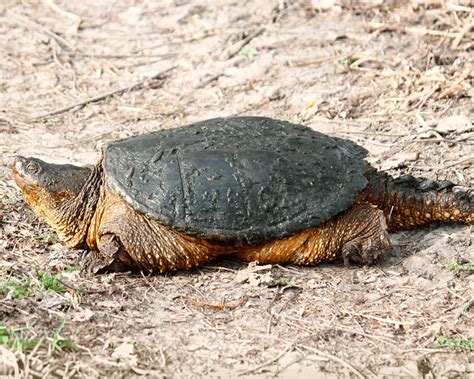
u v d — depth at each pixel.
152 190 10.30
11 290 9.88
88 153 14.61
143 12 19.84
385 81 16.33
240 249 10.59
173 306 10.00
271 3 19.44
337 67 16.95
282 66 17.23
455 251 11.04
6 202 12.31
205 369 8.95
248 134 11.09
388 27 17.92
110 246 10.38
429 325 9.65
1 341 9.10
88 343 9.27
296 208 10.40
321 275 10.67
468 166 13.27
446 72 16.27
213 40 18.44
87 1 20.64
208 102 16.42
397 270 10.76
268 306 9.99
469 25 17.41
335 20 18.62
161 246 10.41
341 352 9.23
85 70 17.92
